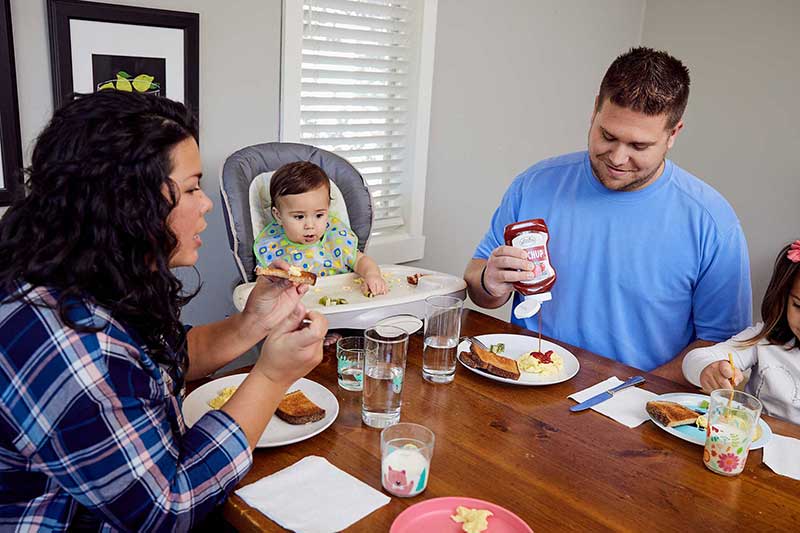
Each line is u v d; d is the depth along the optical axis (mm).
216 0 2213
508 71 3199
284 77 2434
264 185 2152
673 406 1319
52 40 1921
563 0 3336
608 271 1812
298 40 2430
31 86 1944
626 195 1769
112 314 917
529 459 1163
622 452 1201
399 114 2875
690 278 1764
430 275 1978
